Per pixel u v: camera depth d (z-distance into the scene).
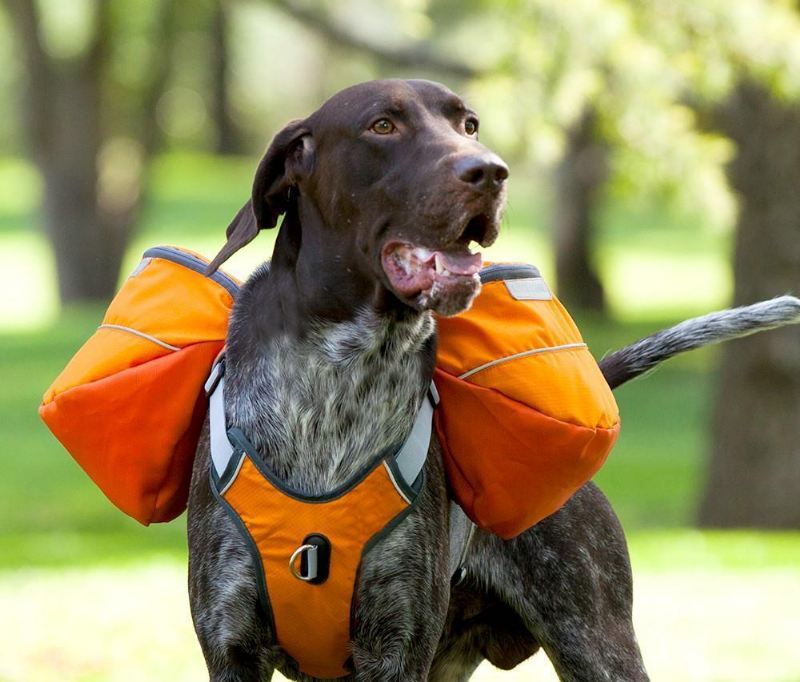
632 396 28.11
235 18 55.38
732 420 16.89
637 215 49.91
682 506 19.34
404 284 6.25
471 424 6.81
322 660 6.79
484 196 6.06
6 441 23.27
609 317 33.66
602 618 7.40
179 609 12.20
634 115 13.77
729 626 11.79
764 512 16.72
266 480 6.50
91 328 32.16
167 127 65.38
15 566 14.34
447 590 6.78
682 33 13.53
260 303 6.73
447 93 6.55
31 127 34.50
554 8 12.94
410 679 6.62
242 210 6.86
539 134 13.14
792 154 16.02
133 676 10.30
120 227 35.16
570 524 7.39
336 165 6.43
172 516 7.21
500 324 6.84
